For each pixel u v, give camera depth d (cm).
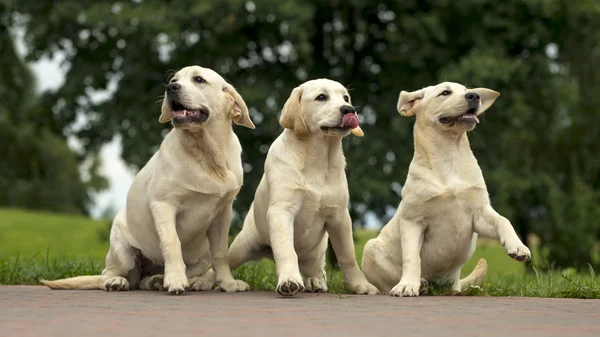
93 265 902
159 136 1631
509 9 1702
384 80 1700
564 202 1612
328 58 1778
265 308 514
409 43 1650
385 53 1669
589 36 1811
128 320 438
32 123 1912
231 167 701
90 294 649
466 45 1694
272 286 745
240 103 703
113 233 734
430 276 714
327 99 669
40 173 4338
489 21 1670
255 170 1669
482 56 1584
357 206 1650
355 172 1572
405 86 1683
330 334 384
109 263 728
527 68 1647
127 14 1541
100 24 1545
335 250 705
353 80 1755
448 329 405
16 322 427
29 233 2592
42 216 3234
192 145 680
